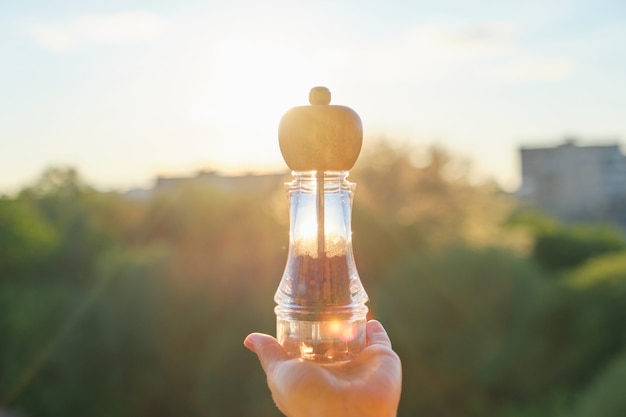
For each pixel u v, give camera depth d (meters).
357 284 1.26
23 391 14.80
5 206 19.12
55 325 14.94
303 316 1.21
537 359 10.76
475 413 10.97
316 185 1.24
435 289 11.54
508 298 11.27
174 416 13.62
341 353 1.21
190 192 15.71
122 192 20.48
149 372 13.88
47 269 18.72
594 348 10.17
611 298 10.17
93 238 19.19
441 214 17.42
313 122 1.20
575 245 16.91
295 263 1.25
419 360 11.53
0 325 15.08
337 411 1.10
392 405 1.14
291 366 1.14
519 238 13.80
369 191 17.89
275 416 12.10
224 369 12.62
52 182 21.58
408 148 18.25
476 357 11.15
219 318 13.11
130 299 14.02
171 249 14.68
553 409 9.83
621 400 8.20
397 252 14.62
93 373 14.38
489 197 19.22
